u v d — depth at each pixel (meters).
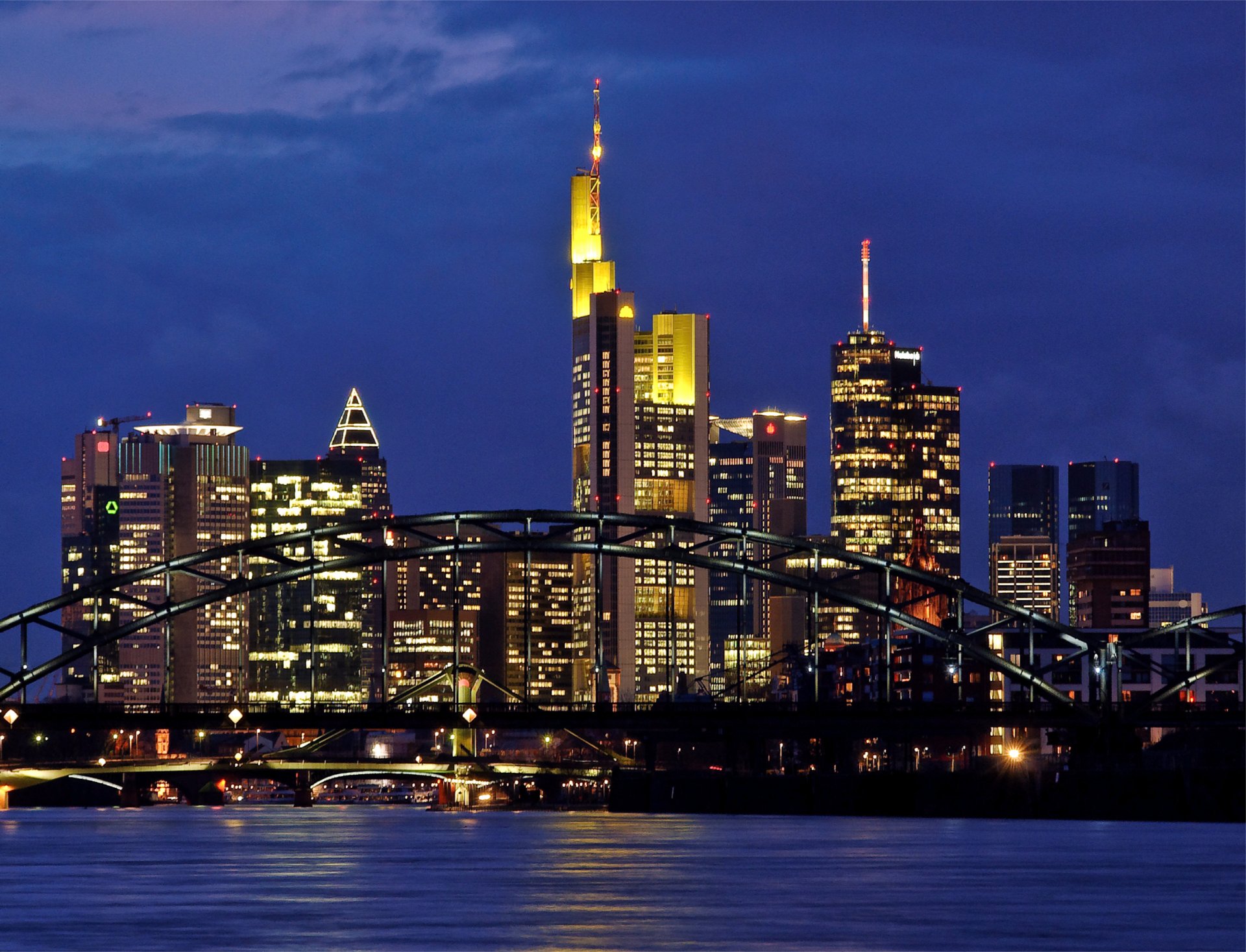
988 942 150.25
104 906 180.00
